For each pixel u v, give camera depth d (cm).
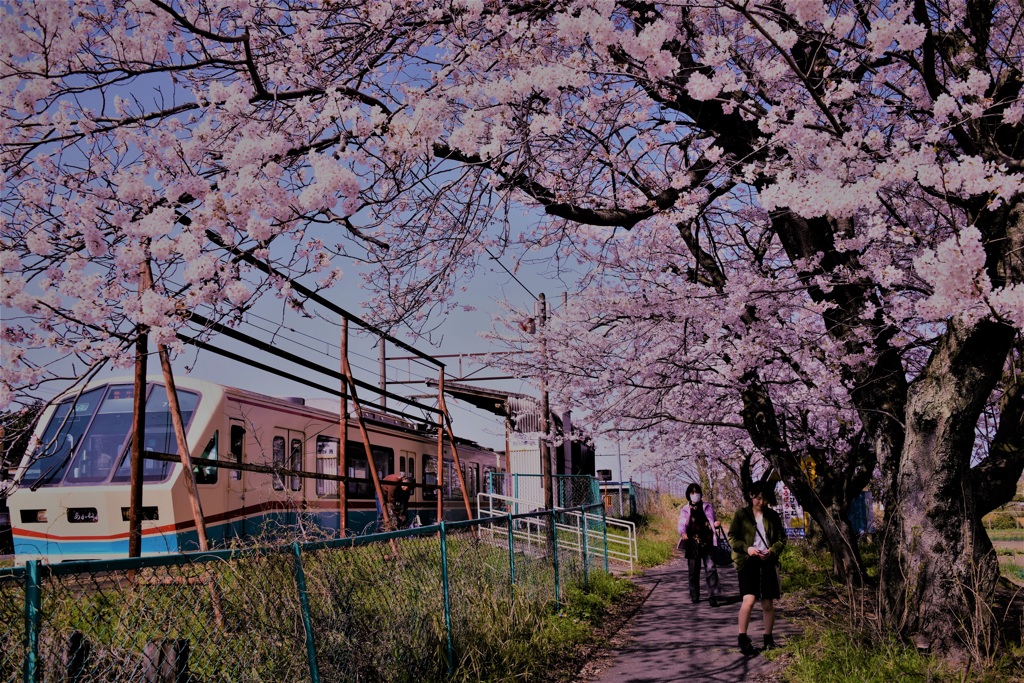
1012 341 672
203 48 532
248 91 533
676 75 579
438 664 650
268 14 610
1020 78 608
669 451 2195
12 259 517
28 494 1252
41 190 542
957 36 661
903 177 492
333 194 484
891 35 507
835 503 1219
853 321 814
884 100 693
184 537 1242
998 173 499
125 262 508
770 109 579
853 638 717
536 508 2084
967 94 564
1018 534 2459
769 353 1020
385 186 619
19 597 321
